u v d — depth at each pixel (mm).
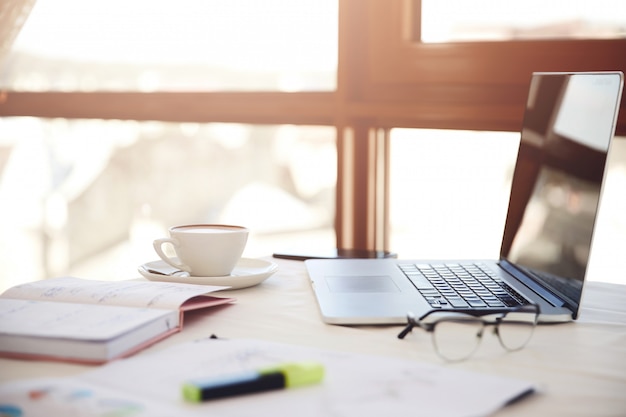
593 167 858
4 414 522
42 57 1949
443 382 601
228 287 889
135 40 1871
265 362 640
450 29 1545
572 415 565
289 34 1711
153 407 533
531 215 1031
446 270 1060
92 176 2014
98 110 1889
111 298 813
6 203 2102
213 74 1804
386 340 759
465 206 1611
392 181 1652
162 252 994
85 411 524
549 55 1438
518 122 1482
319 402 553
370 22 1583
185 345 691
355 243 1662
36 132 2023
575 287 851
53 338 669
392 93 1589
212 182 1898
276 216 1844
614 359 712
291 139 1780
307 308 890
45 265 2119
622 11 1411
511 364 693
